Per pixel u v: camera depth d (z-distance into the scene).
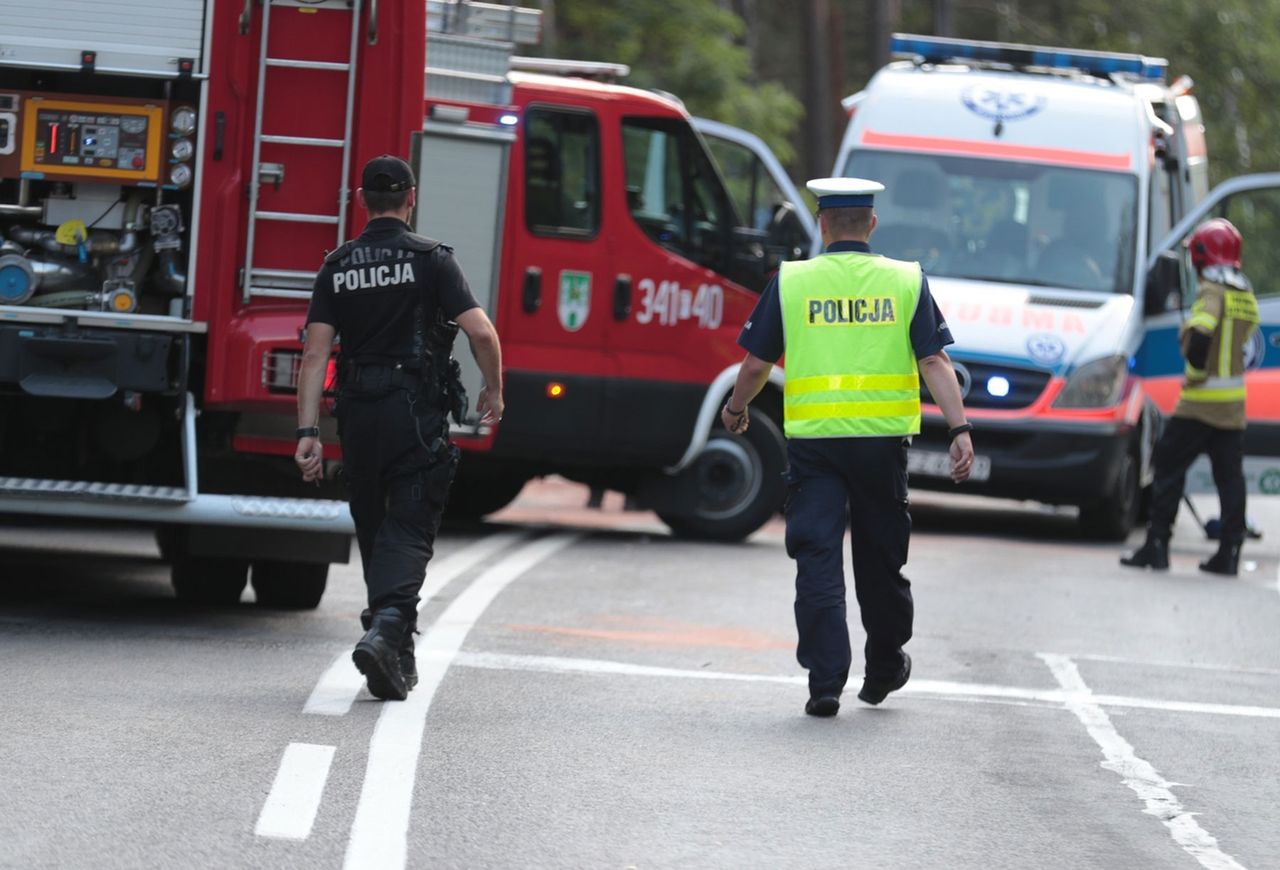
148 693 24.92
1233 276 45.38
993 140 54.72
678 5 89.69
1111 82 57.84
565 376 45.62
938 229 54.03
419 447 25.41
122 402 30.69
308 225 30.58
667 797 21.05
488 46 42.09
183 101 30.61
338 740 22.84
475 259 42.06
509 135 42.16
